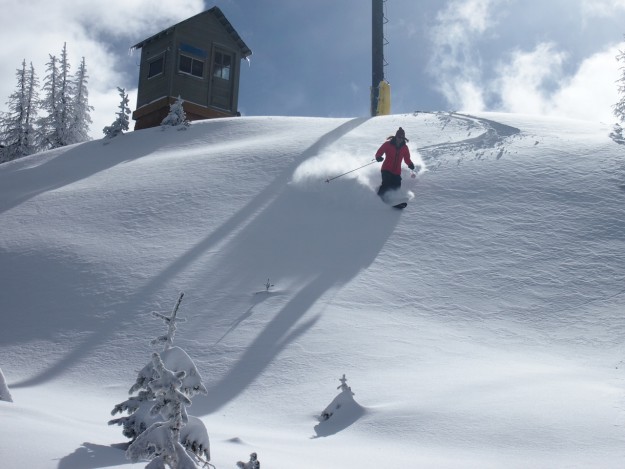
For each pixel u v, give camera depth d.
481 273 16.45
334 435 9.28
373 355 12.55
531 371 11.51
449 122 27.88
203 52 41.16
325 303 15.16
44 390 12.17
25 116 55.38
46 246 20.17
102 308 16.11
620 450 7.97
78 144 34.41
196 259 18.14
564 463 7.65
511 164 22.42
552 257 16.98
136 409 7.27
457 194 20.75
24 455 5.92
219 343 13.64
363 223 19.59
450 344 13.15
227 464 6.84
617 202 19.44
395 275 16.55
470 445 8.44
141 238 20.05
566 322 14.16
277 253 18.16
